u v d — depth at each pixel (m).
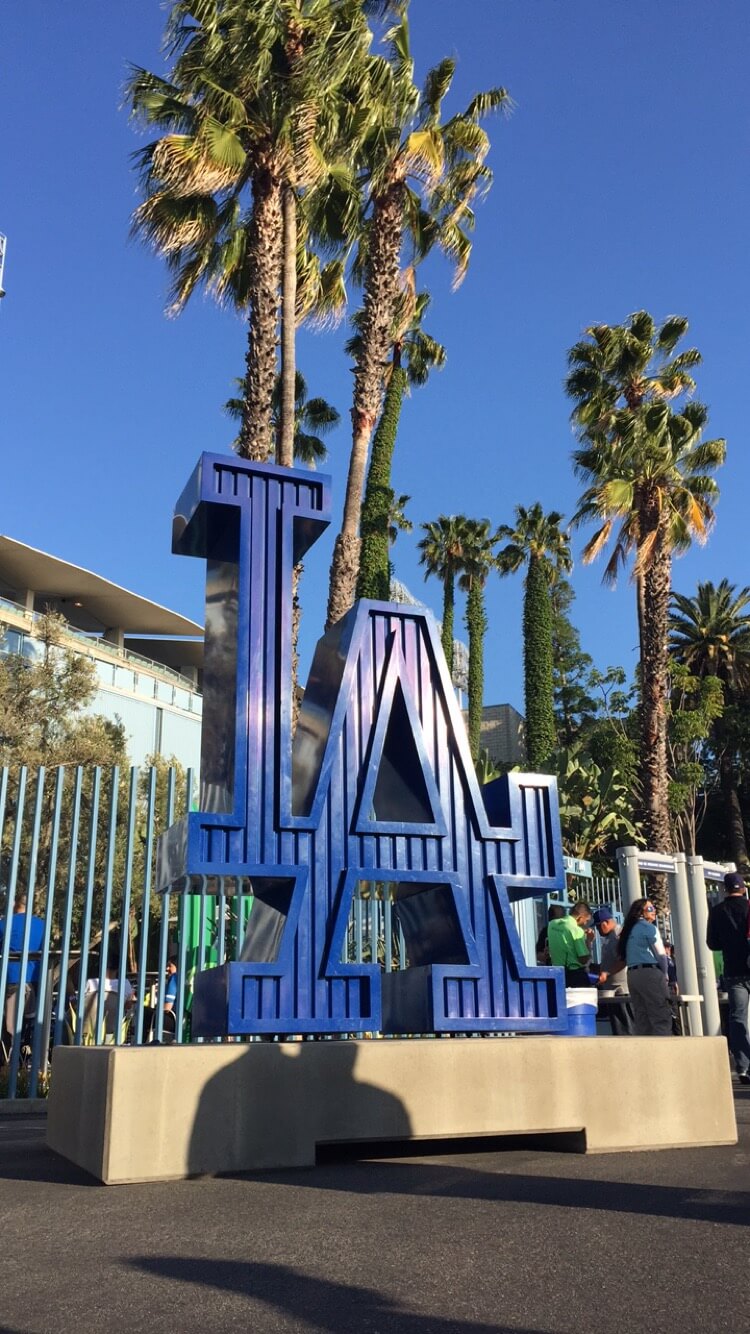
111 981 9.53
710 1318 2.48
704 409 25.98
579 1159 4.93
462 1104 5.02
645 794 23.73
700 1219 3.48
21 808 8.67
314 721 6.14
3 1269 3.03
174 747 40.09
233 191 16.30
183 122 15.39
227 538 6.27
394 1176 4.51
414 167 18.11
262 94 15.04
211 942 9.41
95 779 8.79
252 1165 4.64
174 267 16.78
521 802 6.14
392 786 6.10
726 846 48.50
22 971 8.44
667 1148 5.27
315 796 5.67
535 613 43.50
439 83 18.81
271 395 14.95
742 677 46.94
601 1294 2.69
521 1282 2.81
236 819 5.46
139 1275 2.93
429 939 6.04
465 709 55.38
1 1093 8.41
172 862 5.84
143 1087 4.54
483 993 5.68
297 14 15.23
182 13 15.06
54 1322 2.53
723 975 9.47
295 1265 3.01
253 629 5.87
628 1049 5.35
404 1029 5.88
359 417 18.33
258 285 15.06
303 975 5.35
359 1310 2.59
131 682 38.56
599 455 26.23
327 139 15.76
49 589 47.09
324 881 5.55
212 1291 2.77
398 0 17.30
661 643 24.23
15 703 24.08
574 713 57.09
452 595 47.78
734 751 46.97
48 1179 4.62
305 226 17.72
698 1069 5.45
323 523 6.22
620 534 25.58
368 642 6.05
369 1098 4.89
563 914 10.81
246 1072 4.72
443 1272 2.92
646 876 22.42
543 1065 5.19
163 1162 4.49
